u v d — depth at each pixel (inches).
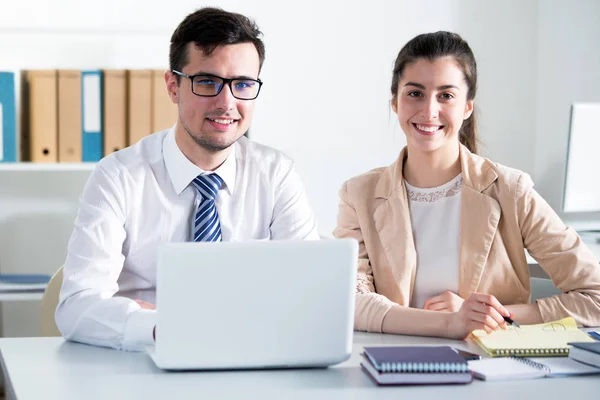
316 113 144.1
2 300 135.2
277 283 58.9
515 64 150.3
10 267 141.5
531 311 80.0
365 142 146.1
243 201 85.7
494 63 149.7
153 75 128.6
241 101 77.5
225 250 58.1
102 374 58.4
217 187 83.0
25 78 129.4
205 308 58.2
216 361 58.8
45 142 128.0
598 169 135.8
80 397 52.7
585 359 62.5
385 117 146.5
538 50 150.8
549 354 65.8
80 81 128.0
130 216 80.4
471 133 94.2
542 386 57.1
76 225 76.7
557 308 80.1
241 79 76.9
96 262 74.5
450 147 86.3
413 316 74.4
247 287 58.6
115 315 66.1
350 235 90.0
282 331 59.4
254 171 86.8
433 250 86.4
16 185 141.1
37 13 138.2
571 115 132.4
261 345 59.2
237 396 53.5
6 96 126.2
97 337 66.6
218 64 76.0
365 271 87.2
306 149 144.2
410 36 146.3
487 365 61.3
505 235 85.3
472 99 88.2
